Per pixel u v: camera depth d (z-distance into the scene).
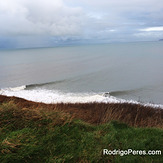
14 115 3.29
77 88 21.06
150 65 40.28
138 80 24.48
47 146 2.54
